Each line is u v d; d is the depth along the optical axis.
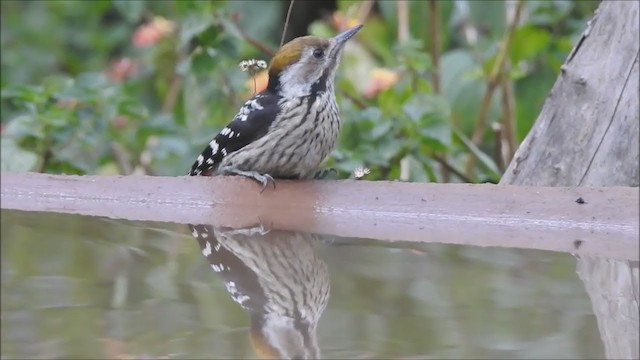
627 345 6.84
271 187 9.92
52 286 8.74
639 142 9.47
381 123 12.14
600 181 9.60
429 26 14.34
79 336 7.59
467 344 6.95
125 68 16.17
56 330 7.77
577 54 9.77
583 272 8.36
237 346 7.24
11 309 8.13
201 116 14.38
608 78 9.55
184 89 15.47
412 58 13.12
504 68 13.35
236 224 9.83
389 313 7.64
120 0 13.74
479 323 7.34
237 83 13.07
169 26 15.13
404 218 9.38
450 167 12.82
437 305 7.79
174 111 15.85
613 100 9.52
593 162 9.63
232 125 10.41
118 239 9.71
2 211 10.54
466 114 14.85
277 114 10.23
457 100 14.84
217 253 9.14
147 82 17.06
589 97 9.65
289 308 7.80
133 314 7.98
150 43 15.20
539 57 13.87
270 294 8.16
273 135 10.22
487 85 13.84
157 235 9.73
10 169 12.30
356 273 8.48
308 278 8.44
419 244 9.07
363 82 15.09
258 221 9.77
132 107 13.37
